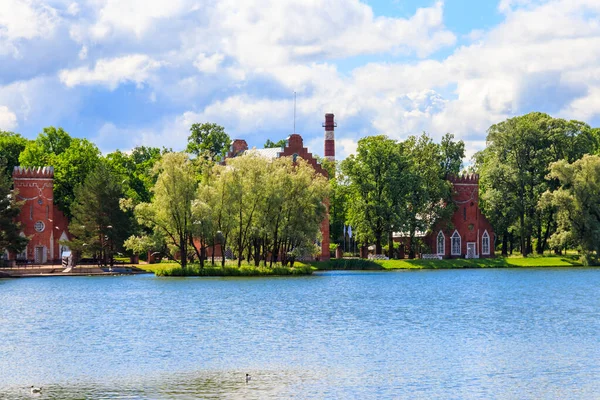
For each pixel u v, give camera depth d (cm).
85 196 14475
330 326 7550
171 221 12912
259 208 13162
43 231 15662
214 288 11306
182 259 13288
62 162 16462
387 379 5272
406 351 6209
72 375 5400
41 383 5188
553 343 6575
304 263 15812
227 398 4825
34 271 13938
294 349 6297
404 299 10062
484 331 7250
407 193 16625
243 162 13175
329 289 11344
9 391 4991
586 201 16262
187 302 9569
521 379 5281
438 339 6788
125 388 5047
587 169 16262
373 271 15575
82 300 9806
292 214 13412
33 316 8306
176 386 5094
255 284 11975
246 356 6016
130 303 9450
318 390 4994
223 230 13088
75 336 6975
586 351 6216
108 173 14638
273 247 13850
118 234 14450
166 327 7481
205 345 6488
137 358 5956
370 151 16512
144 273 14338
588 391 4991
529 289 11600
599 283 12706
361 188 16475
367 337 6881
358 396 4869
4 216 13800
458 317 8256
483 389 5031
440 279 13462
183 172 12731
